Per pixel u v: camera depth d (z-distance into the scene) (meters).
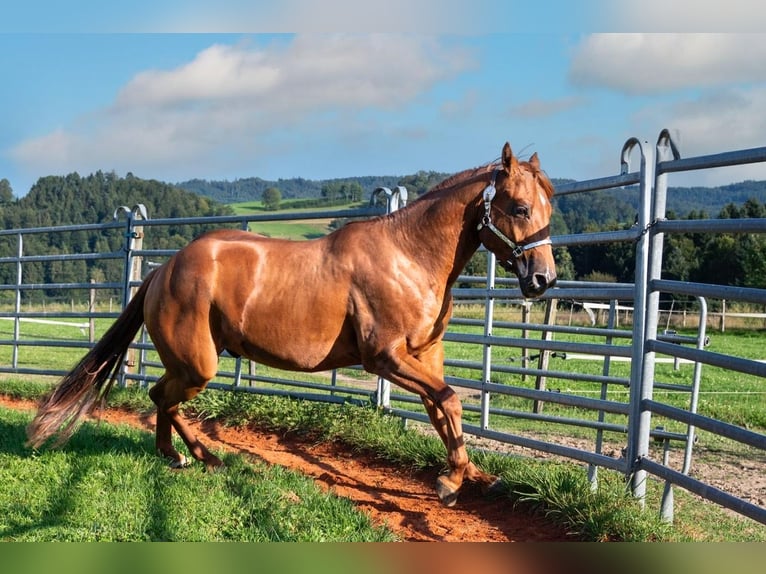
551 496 4.80
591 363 14.84
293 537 4.13
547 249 4.45
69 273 44.16
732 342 18.75
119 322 5.47
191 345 5.08
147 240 44.16
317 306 4.84
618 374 13.27
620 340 12.01
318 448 6.73
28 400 9.18
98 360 5.41
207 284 5.03
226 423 7.48
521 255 4.48
